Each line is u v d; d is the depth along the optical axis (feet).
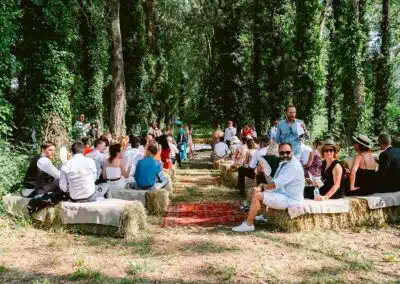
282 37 74.79
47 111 44.57
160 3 114.62
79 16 64.54
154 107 104.94
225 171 40.63
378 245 18.44
